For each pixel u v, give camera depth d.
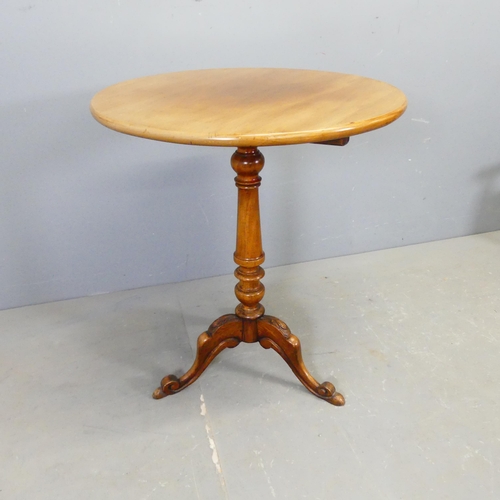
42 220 1.96
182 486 1.30
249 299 1.50
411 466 1.33
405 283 2.13
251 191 1.38
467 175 2.36
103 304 2.07
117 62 1.79
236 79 1.53
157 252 2.13
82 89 1.80
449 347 1.75
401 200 2.33
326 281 2.16
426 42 2.04
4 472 1.34
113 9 1.71
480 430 1.43
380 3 1.92
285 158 2.09
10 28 1.67
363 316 1.92
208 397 1.58
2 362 1.74
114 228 2.04
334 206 2.25
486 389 1.57
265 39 1.89
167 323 1.93
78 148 1.88
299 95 1.31
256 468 1.34
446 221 2.45
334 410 1.51
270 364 1.71
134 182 1.98
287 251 2.29
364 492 1.27
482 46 2.12
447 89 2.16
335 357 1.72
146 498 1.27
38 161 1.87
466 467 1.32
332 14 1.90
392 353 1.73
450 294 2.04
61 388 1.62
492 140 2.32
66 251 2.04
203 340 1.54
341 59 1.99
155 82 1.50
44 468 1.35
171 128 1.04
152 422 1.49
